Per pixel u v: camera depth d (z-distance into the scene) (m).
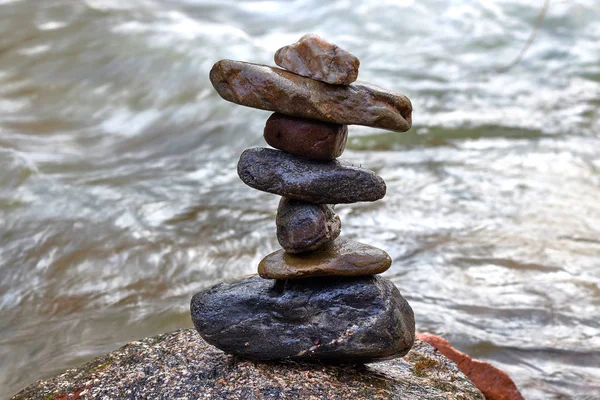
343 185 1.26
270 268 1.29
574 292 1.95
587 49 5.15
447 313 1.86
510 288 1.97
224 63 1.24
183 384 1.29
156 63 3.89
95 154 3.04
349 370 1.32
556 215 2.47
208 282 2.01
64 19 4.29
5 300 1.93
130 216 2.41
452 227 2.36
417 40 5.21
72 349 1.75
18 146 3.00
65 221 2.34
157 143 3.25
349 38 5.19
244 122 3.45
